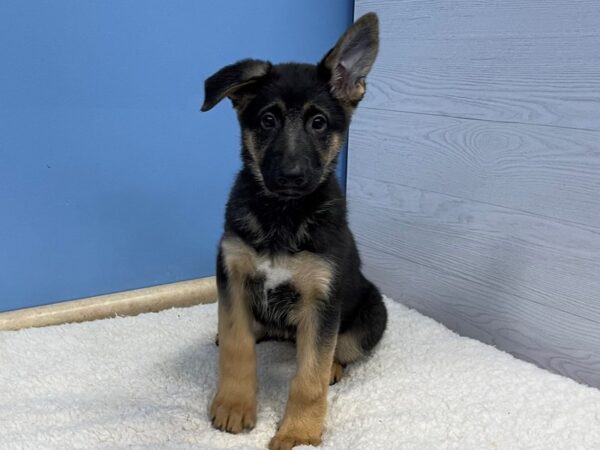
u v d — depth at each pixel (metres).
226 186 0.80
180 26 0.72
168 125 0.75
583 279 0.60
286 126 0.51
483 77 0.66
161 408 0.54
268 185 0.49
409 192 0.77
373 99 0.80
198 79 0.75
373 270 0.85
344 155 0.87
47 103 0.67
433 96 0.72
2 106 0.65
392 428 0.51
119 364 0.62
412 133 0.75
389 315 0.75
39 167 0.69
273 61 0.80
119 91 0.71
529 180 0.63
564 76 0.58
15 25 0.64
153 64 0.72
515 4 0.62
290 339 0.65
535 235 0.63
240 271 0.52
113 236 0.75
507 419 0.53
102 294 0.76
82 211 0.72
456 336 0.69
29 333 0.67
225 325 0.52
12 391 0.56
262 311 0.55
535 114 0.62
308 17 0.81
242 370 0.52
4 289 0.70
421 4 0.71
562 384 0.58
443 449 0.49
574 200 0.59
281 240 0.50
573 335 0.62
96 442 0.48
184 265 0.80
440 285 0.75
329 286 0.50
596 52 0.56
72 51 0.67
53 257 0.72
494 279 0.69
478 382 0.58
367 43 0.53
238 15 0.76
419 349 0.66
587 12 0.56
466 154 0.69
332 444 0.50
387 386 0.58
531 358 0.66
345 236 0.53
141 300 0.76
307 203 0.51
